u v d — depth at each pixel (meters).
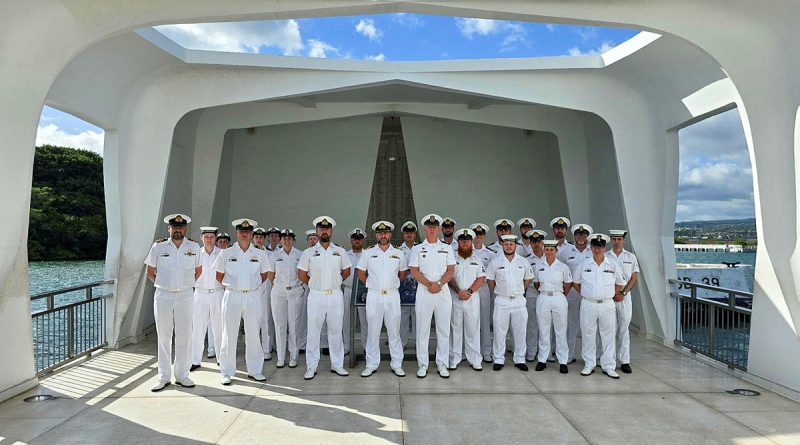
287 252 6.63
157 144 7.63
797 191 4.84
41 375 5.68
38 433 4.09
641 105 7.78
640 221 7.88
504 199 12.23
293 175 12.05
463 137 12.26
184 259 5.42
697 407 4.73
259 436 4.04
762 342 5.39
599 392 5.22
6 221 4.80
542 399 4.98
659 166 7.58
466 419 4.42
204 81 7.72
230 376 5.54
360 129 12.05
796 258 4.89
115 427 4.22
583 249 6.79
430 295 5.86
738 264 13.77
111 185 7.18
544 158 12.20
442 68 8.00
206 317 6.39
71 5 4.57
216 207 10.70
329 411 4.62
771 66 4.97
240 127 10.16
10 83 4.60
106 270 7.27
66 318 6.30
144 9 4.85
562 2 5.10
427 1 5.04
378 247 6.00
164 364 5.36
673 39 5.93
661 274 7.67
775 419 4.41
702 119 6.71
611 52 7.23
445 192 12.21
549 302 6.12
